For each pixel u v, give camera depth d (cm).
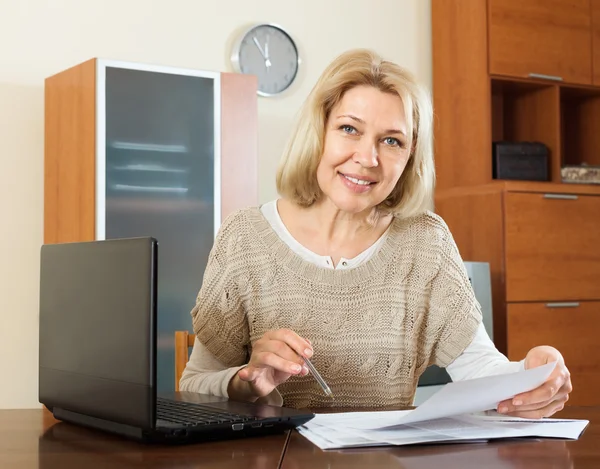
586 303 386
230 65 386
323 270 160
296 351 131
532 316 373
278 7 397
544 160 400
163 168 325
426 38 427
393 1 421
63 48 356
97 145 310
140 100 320
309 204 163
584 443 115
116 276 113
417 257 165
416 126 159
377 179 151
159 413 121
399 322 162
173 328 324
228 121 341
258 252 162
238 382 139
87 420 123
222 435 114
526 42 399
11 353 346
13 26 348
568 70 409
